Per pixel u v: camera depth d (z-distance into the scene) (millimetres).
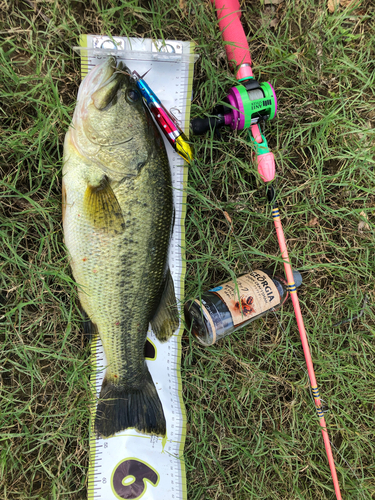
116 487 566
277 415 637
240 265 632
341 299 657
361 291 661
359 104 633
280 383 640
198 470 609
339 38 623
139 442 575
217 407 623
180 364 589
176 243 584
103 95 478
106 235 503
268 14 606
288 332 638
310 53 610
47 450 580
